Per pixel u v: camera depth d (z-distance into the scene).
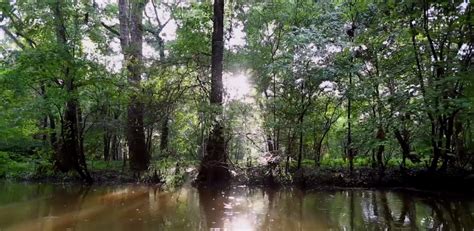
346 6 12.76
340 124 15.56
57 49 11.37
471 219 7.04
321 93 12.55
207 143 13.05
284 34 13.74
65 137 13.36
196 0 15.57
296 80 12.33
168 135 15.16
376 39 11.43
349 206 8.55
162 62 13.57
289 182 12.09
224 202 9.25
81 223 6.72
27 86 12.38
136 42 15.41
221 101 13.04
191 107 13.82
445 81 9.27
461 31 9.89
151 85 13.56
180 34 14.72
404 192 10.68
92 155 18.02
